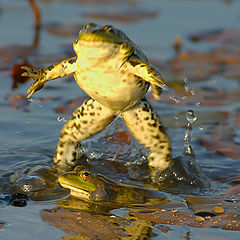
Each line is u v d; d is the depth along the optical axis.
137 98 15.89
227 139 21.34
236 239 13.04
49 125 22.30
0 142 20.31
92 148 19.84
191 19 44.59
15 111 23.84
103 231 13.38
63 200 15.39
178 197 16.00
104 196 15.43
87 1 52.31
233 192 16.45
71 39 37.19
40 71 15.89
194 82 29.22
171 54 34.62
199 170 17.97
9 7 46.97
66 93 26.77
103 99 15.64
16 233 13.11
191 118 20.50
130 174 17.80
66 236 13.04
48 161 18.64
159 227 13.68
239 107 25.45
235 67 32.44
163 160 17.92
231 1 52.56
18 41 35.94
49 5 49.28
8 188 16.14
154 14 45.91
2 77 28.56
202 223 13.96
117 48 14.14
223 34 40.22
